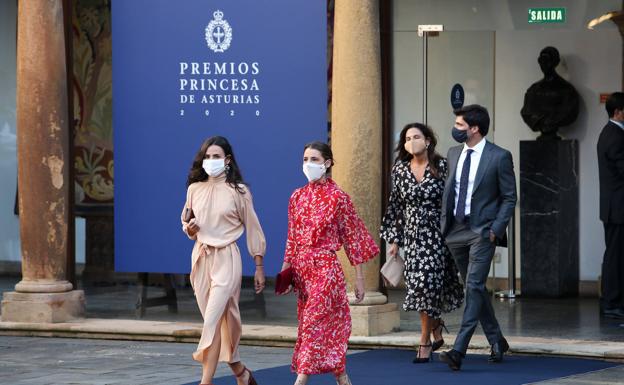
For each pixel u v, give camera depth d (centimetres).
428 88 1977
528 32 2070
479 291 1380
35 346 1608
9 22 2366
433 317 1425
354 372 1367
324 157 1208
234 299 1229
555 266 2003
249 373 1248
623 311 1773
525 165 2017
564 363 1427
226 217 1238
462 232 1395
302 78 1652
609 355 1450
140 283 1794
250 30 1669
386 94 1719
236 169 1259
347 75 1605
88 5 2295
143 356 1519
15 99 2370
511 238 2019
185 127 1695
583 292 2055
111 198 2278
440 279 1424
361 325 1573
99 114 2284
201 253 1237
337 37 1619
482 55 1952
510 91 2081
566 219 2020
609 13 2020
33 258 1720
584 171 2047
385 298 1611
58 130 1719
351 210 1205
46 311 1700
